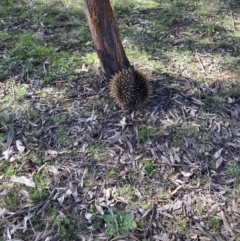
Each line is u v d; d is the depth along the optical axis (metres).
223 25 2.88
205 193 1.61
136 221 1.50
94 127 1.90
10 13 2.94
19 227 1.48
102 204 1.57
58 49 2.50
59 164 1.73
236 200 1.59
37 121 1.95
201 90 2.16
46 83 2.20
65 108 2.02
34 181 1.66
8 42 2.57
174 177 1.68
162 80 2.22
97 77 2.23
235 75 2.31
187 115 1.98
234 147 1.82
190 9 3.09
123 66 2.10
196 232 1.47
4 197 1.59
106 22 1.97
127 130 1.89
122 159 1.75
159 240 1.44
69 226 1.48
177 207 1.56
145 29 2.78
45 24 2.80
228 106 2.06
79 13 2.97
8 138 1.85
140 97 1.93
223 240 1.44
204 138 1.86
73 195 1.60
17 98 2.08
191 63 2.41
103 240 1.44
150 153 1.78
